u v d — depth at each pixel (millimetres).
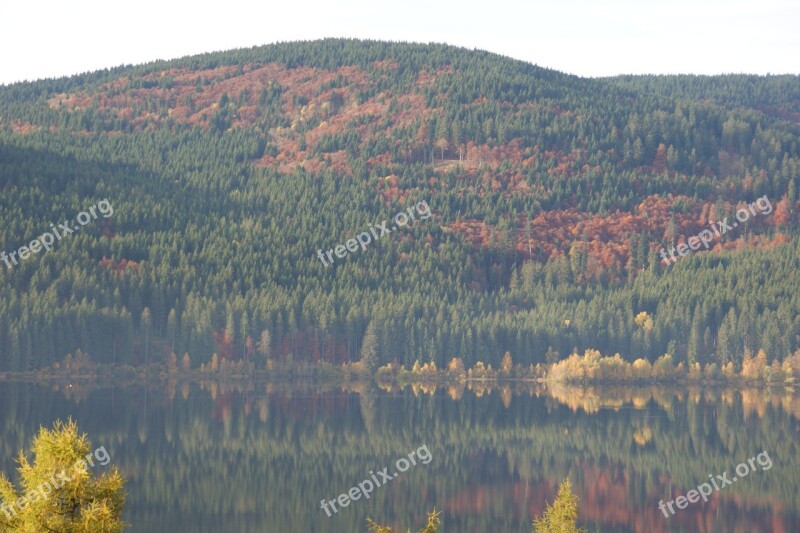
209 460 171000
